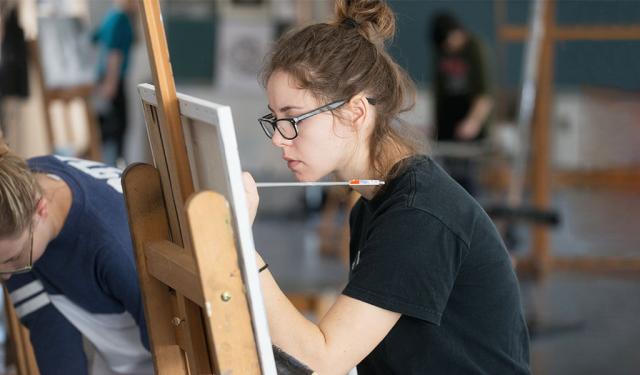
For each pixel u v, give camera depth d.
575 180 8.21
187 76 7.39
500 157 6.67
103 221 2.02
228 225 1.32
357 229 1.84
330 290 4.65
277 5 7.28
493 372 1.66
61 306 2.14
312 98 1.58
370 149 1.64
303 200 7.17
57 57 4.68
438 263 1.54
